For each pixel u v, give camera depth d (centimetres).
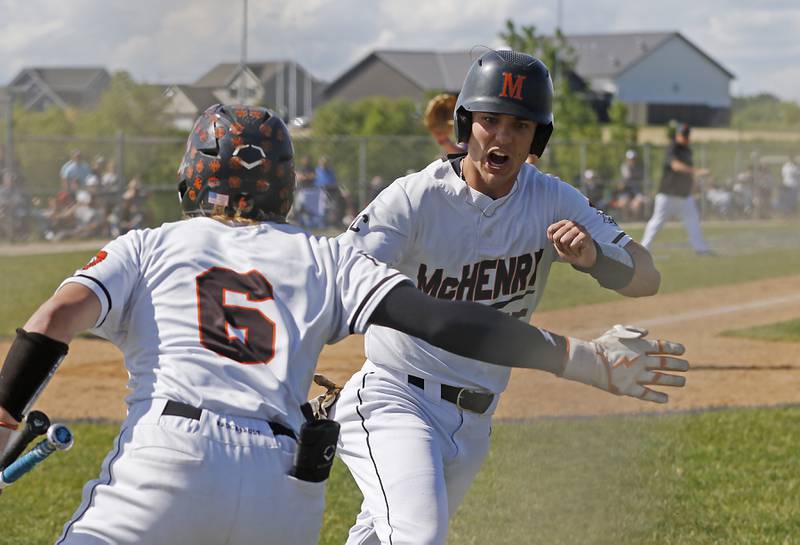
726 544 1906
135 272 1011
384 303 1017
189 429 954
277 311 1016
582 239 1268
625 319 4666
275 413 986
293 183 1109
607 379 1007
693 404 3022
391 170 9875
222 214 1073
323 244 1074
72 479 2309
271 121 1083
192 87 3925
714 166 12788
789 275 6378
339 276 1048
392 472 1298
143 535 937
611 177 11469
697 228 7181
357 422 1376
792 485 2261
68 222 8181
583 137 13025
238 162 1058
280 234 1070
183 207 1108
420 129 12769
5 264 6631
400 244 1377
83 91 14400
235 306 1009
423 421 1363
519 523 1992
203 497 941
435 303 1003
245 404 975
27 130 9638
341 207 9025
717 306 5112
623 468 2316
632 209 10975
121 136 8294
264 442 967
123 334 1022
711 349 3919
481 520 2005
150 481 938
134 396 996
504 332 988
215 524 950
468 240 1405
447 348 1002
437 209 1390
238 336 998
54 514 2083
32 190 8156
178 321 996
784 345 4006
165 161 8656
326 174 8769
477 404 1384
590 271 1310
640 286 1380
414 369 1375
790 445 2588
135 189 8069
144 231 1048
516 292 1468
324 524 2027
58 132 9488
